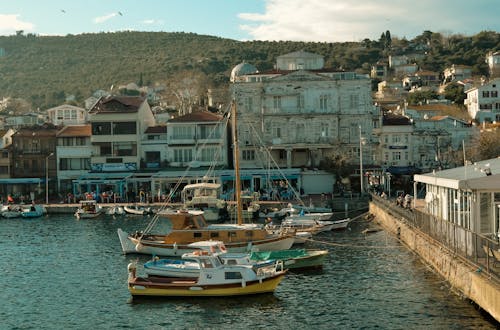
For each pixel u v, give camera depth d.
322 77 108.19
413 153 118.31
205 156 108.12
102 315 38.09
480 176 42.09
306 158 110.56
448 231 40.78
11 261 55.22
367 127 108.25
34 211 88.88
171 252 55.16
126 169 107.12
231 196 95.31
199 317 37.12
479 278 32.69
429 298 38.16
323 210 81.94
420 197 92.31
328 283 44.12
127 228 75.69
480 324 32.19
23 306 40.47
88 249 60.69
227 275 41.12
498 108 151.50
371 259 51.81
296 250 50.75
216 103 165.38
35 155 110.38
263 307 38.75
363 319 35.34
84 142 109.44
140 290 41.34
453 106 158.12
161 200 97.38
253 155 109.25
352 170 103.31
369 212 84.94
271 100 108.88
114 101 108.81
